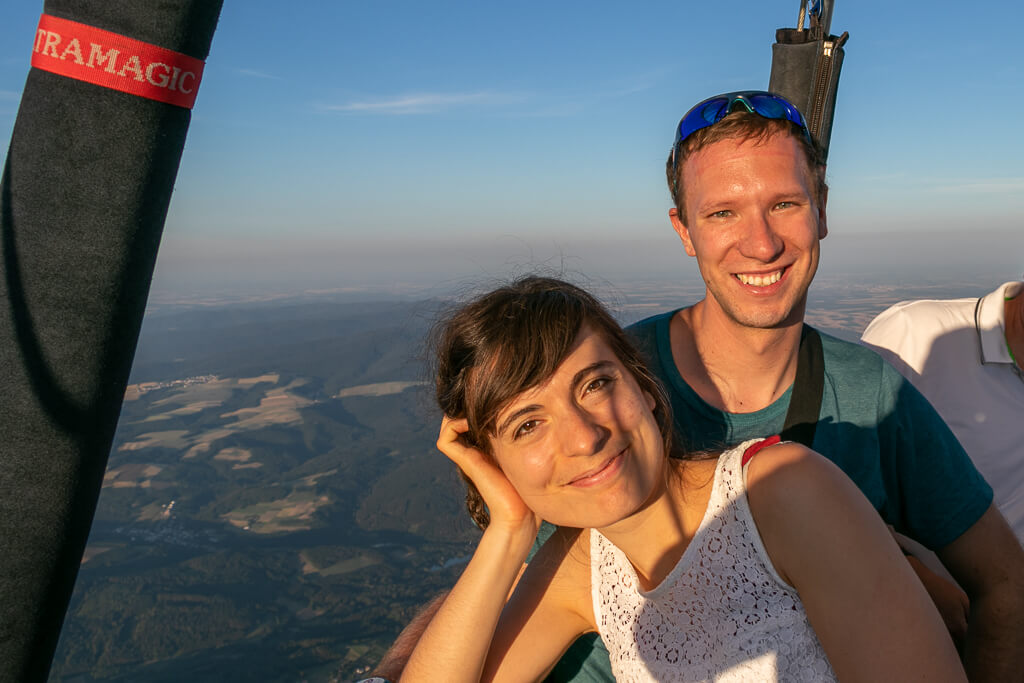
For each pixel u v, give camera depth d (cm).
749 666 63
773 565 62
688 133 85
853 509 59
